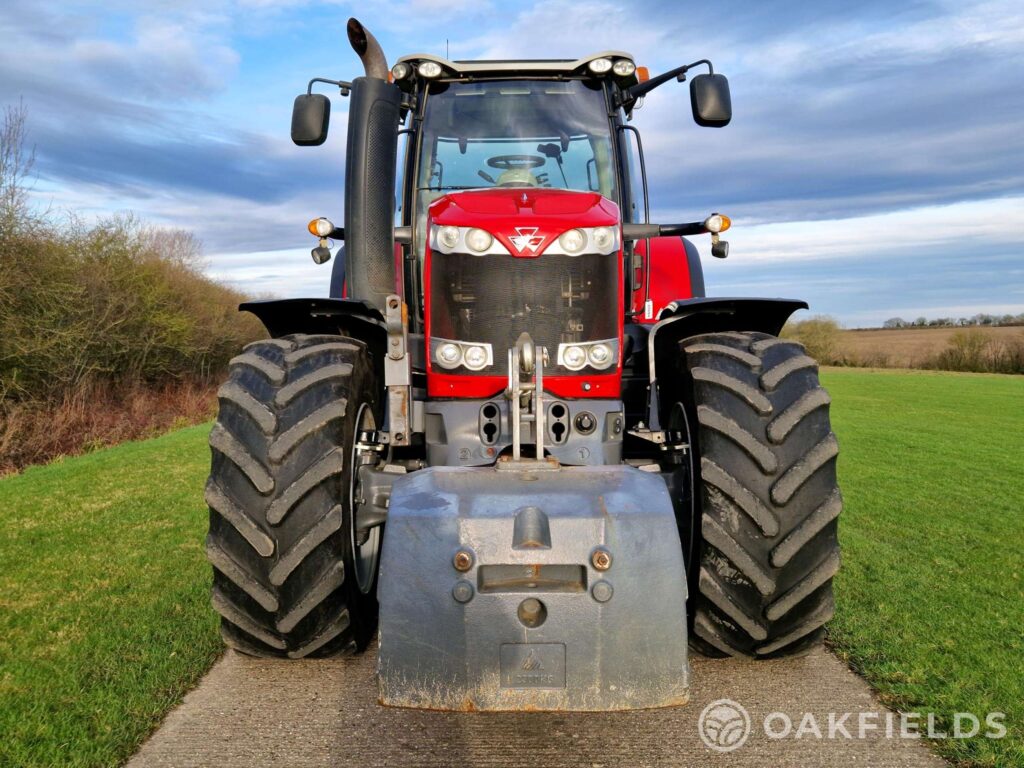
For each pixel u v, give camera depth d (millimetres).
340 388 2902
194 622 3816
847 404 22625
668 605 2271
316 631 2871
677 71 3838
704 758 2555
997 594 4402
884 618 3955
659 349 3545
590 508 2314
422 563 2258
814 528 2744
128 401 19328
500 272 3115
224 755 2566
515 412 2699
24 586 4477
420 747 2623
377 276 3324
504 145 4031
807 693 3049
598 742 2660
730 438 2795
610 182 4066
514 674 2221
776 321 3387
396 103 3395
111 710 2855
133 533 5891
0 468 13203
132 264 19141
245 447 2795
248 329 27562
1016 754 2586
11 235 14578
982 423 16891
